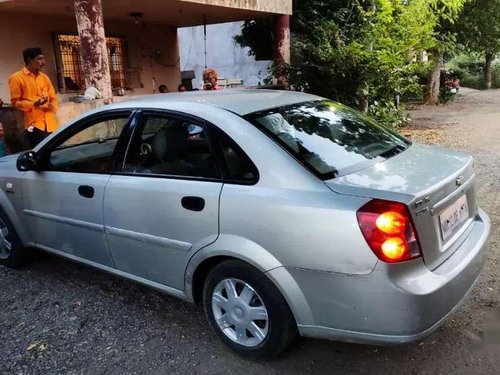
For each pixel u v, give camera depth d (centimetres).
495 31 1830
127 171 336
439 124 1294
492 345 297
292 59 1176
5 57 866
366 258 237
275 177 267
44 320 346
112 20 1047
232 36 1833
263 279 269
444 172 280
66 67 976
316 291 253
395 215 235
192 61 1948
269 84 1087
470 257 277
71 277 416
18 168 394
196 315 348
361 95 1039
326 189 254
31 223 407
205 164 295
